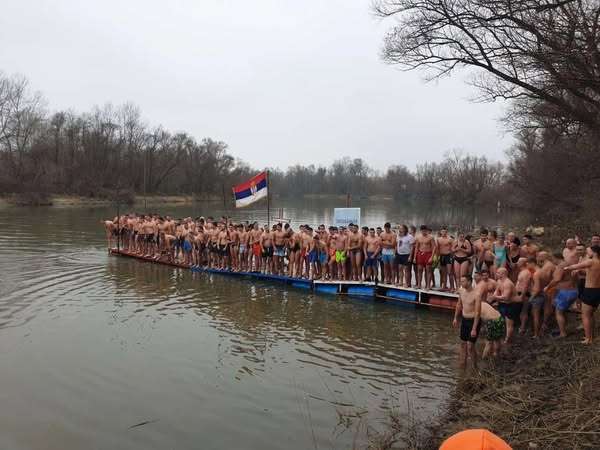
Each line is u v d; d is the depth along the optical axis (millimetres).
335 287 16828
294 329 12938
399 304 15562
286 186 151375
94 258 23453
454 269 14859
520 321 12586
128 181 84375
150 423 8039
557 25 11078
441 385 9516
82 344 11539
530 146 38625
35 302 15039
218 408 8570
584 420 6711
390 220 54125
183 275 19766
